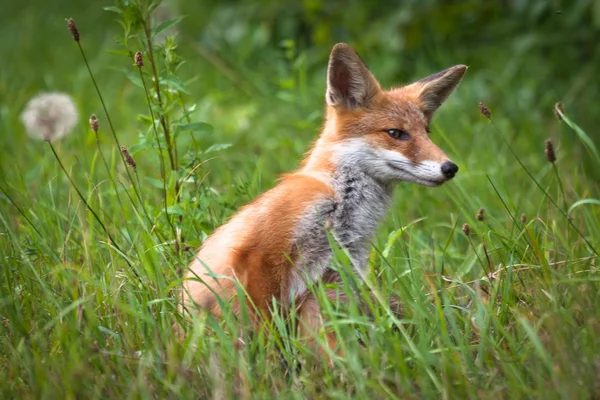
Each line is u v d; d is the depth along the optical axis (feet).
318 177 33.81
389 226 39.32
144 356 26.81
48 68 68.13
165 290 29.14
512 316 30.27
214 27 68.64
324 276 32.68
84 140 50.21
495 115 57.62
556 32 59.62
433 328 28.12
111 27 80.28
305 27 68.69
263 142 54.29
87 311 28.19
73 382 24.94
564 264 32.99
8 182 43.65
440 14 60.59
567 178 47.06
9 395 25.85
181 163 37.09
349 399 24.75
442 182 33.88
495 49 62.34
